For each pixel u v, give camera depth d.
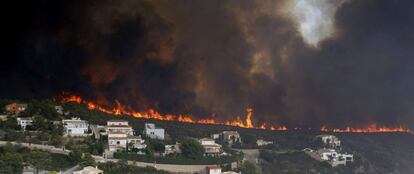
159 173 161.12
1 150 155.62
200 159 176.25
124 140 178.25
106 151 170.38
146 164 167.62
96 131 188.50
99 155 169.38
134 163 164.00
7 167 144.38
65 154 162.12
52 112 193.50
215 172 169.88
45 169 151.75
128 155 167.12
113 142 176.88
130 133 191.50
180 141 191.75
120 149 174.00
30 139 168.38
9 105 197.38
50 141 169.75
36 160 150.88
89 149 168.62
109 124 196.75
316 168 197.50
